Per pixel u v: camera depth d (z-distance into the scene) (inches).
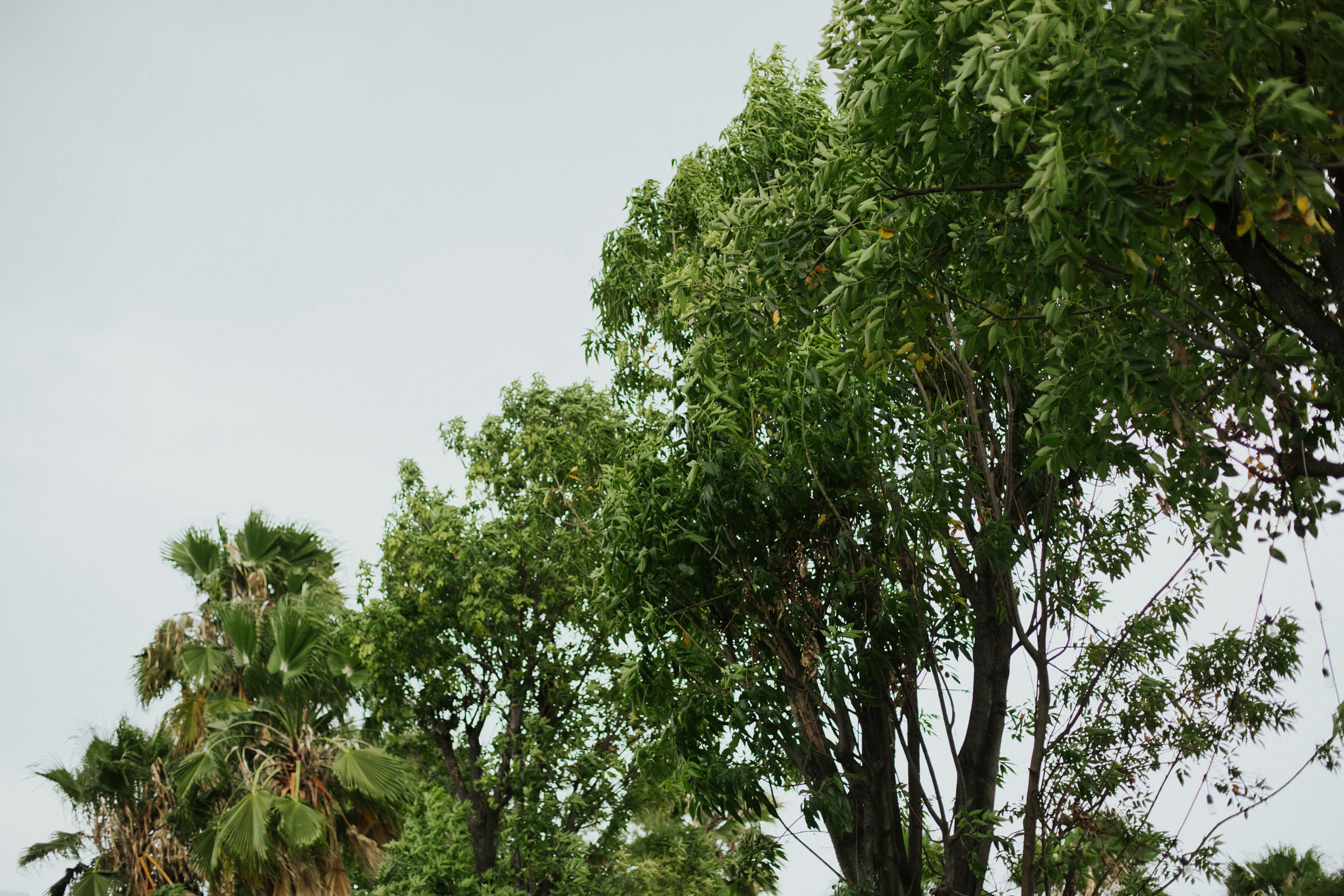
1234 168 136.0
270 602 786.8
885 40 175.6
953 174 182.1
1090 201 151.5
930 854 308.0
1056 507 278.8
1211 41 141.4
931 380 276.1
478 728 710.5
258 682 659.4
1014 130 168.1
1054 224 166.7
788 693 284.5
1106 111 140.9
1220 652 277.0
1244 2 131.2
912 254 194.9
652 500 279.7
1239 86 138.5
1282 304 159.0
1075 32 146.2
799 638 282.2
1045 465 266.1
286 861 566.9
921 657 279.3
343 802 633.0
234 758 640.4
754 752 275.0
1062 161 142.4
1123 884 279.6
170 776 641.6
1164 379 175.2
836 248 214.7
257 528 808.9
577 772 668.1
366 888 701.9
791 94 348.5
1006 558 250.8
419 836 648.4
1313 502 176.2
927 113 180.7
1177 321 191.3
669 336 338.6
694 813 283.1
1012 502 262.7
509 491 700.7
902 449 265.3
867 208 193.0
